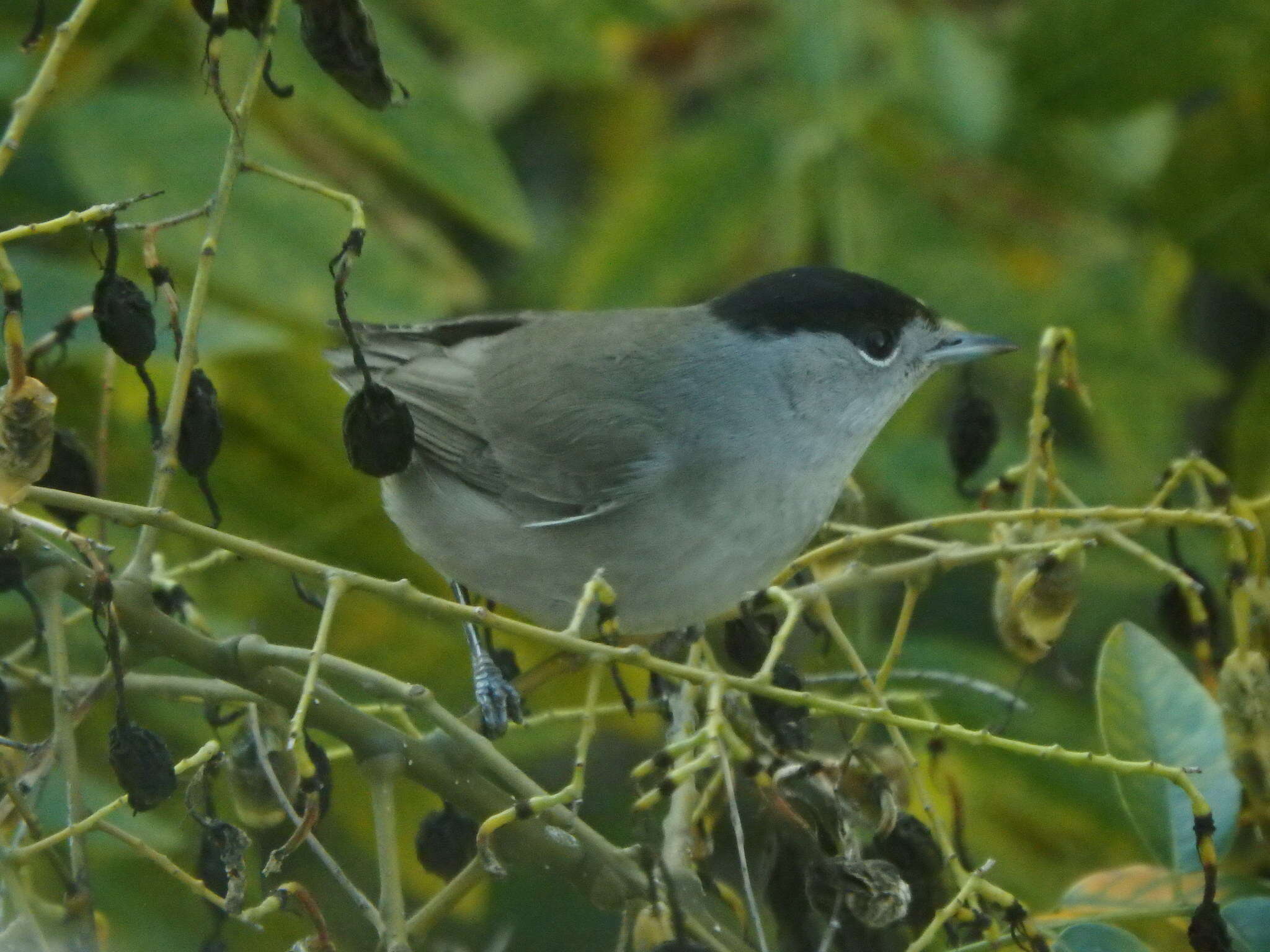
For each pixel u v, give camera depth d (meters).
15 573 6.52
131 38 9.84
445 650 10.31
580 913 12.34
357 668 6.69
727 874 8.25
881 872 6.93
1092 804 9.36
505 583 10.35
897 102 10.91
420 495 10.31
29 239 10.10
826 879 6.95
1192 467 7.95
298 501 10.20
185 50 10.43
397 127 9.91
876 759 8.02
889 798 7.68
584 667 9.17
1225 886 7.50
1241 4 10.37
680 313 10.66
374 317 9.35
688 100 13.61
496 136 13.94
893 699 8.00
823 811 7.80
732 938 7.08
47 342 8.12
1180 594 8.33
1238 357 12.84
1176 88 10.59
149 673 8.91
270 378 10.02
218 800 9.36
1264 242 10.91
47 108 9.48
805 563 8.25
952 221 11.13
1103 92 10.66
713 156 10.85
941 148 11.16
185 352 6.82
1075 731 9.47
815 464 10.36
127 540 9.84
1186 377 10.70
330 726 7.05
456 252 13.23
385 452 7.38
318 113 10.43
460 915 10.43
